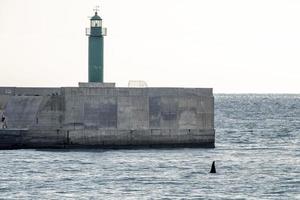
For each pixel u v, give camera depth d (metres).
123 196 197.12
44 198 194.12
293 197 199.62
